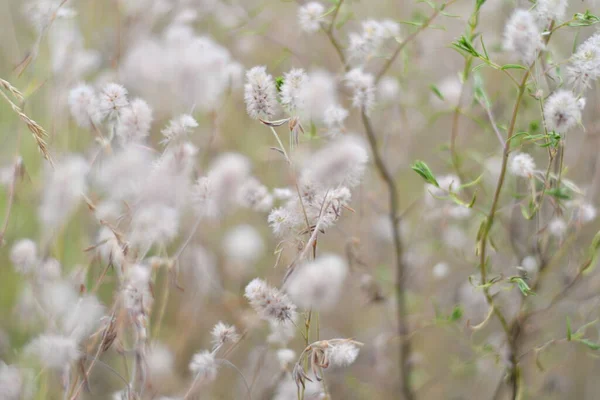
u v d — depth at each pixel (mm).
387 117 623
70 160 521
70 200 517
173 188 503
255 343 576
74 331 511
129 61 520
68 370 503
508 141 505
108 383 553
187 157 507
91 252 541
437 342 608
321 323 598
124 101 511
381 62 621
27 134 596
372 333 606
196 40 524
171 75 506
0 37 625
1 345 550
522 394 554
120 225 526
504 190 559
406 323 583
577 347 583
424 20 561
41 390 523
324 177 494
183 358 573
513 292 573
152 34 626
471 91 609
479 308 584
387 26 558
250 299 495
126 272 500
